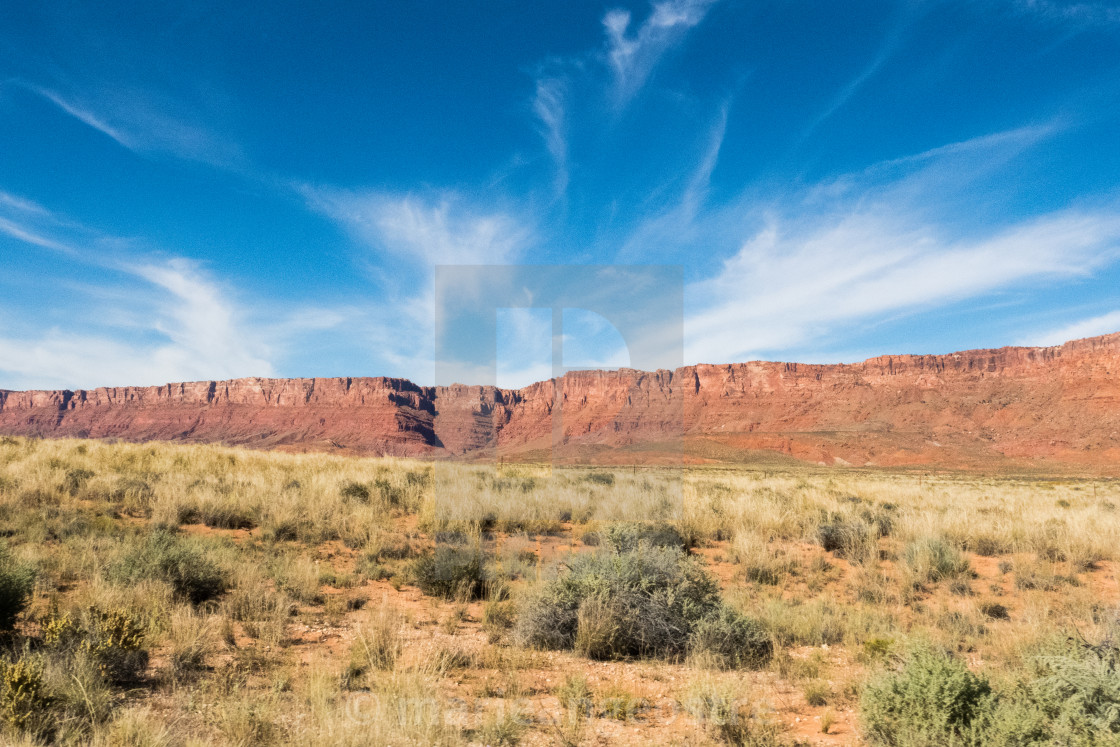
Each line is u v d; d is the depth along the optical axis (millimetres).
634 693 5211
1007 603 9086
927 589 9898
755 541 12086
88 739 3773
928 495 28625
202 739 3867
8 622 5480
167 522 10945
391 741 3838
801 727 4680
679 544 11383
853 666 6184
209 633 5988
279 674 5160
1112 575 10836
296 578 8312
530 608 6777
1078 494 36812
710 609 6887
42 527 9523
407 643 6355
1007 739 3723
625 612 6523
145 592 6672
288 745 3777
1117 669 4141
